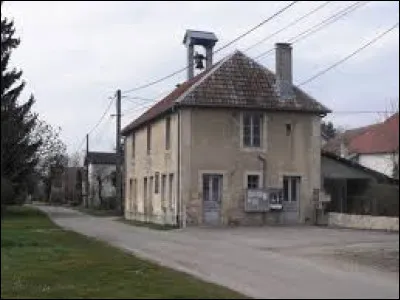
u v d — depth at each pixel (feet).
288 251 66.54
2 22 155.84
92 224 125.90
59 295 41.52
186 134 108.68
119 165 173.06
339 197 119.24
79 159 334.03
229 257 61.87
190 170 108.47
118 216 165.07
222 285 43.93
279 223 112.16
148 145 132.46
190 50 140.36
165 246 74.02
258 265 55.47
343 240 77.92
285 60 115.55
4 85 153.48
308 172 114.52
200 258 61.41
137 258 61.93
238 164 110.93
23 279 50.37
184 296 39.09
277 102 112.88
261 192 110.73
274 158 112.78
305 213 113.39
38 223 128.06
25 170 161.17
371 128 177.47
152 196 127.85
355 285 43.91
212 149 109.81
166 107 114.01
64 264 58.95
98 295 40.78
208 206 109.19
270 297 39.01
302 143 114.62
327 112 115.75
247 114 112.16
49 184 289.33
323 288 42.65
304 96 115.65
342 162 121.70
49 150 216.95
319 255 62.49
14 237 89.20
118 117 167.84
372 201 109.40
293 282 45.42
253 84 114.01
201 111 109.70
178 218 108.47
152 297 39.17
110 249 71.97
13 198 161.89
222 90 111.34
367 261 57.26
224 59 116.47
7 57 156.66
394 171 123.95
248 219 110.63
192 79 129.49
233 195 110.22
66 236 92.32
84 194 270.67
